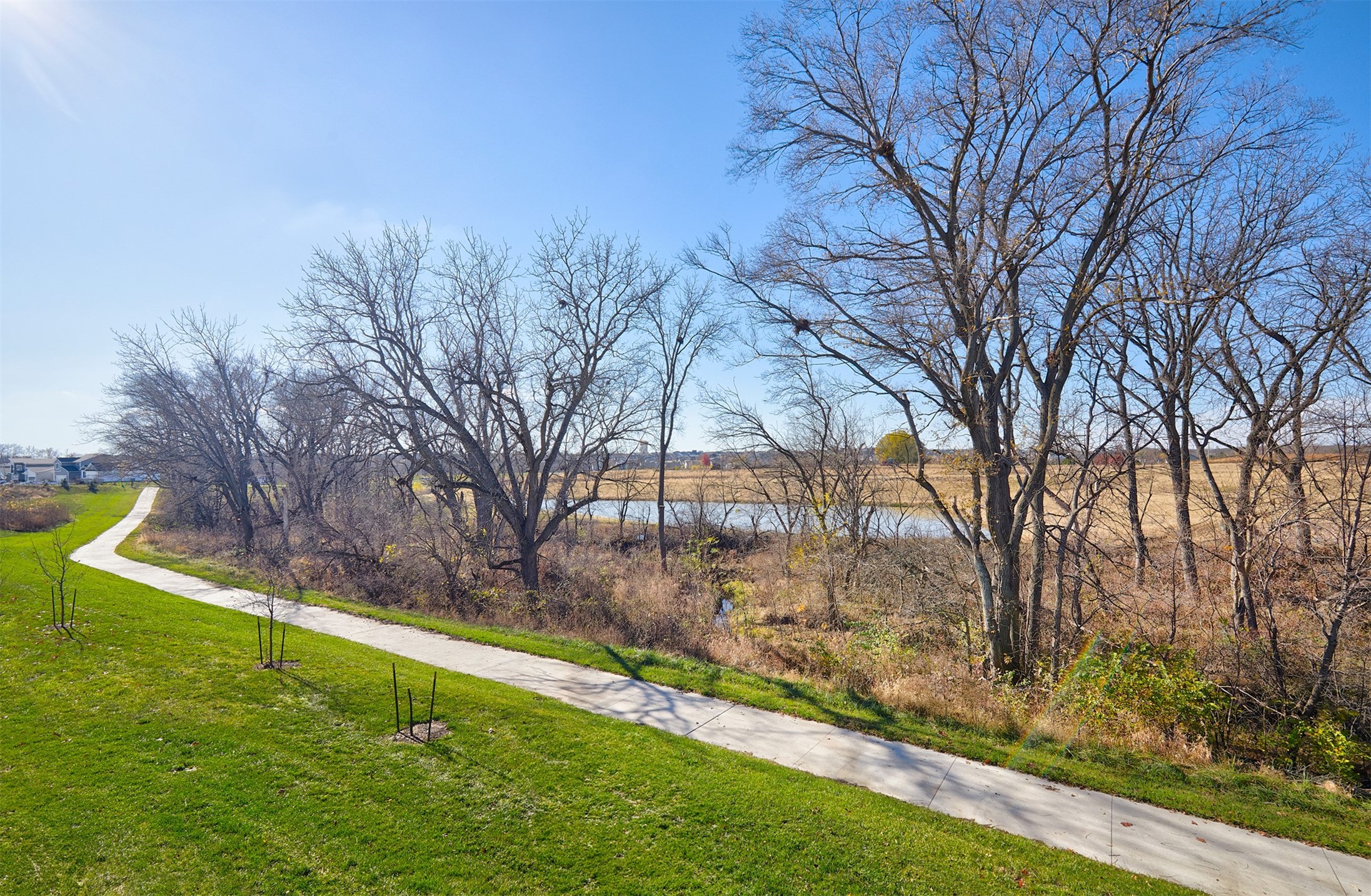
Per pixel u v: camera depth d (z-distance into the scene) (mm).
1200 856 6945
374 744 8781
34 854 6316
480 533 23406
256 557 26531
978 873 6426
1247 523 12578
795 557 24359
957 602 15742
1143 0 11539
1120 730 10430
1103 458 14422
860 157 13773
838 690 11867
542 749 8789
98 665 11789
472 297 22469
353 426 22328
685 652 14883
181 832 6703
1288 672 11375
